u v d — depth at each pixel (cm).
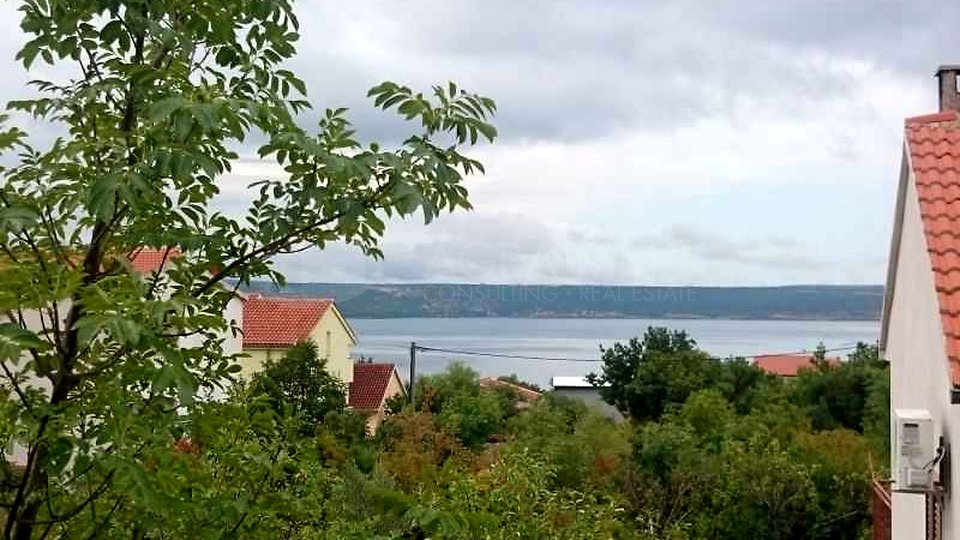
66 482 411
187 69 454
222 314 463
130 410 396
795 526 2700
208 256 455
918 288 1111
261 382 679
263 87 466
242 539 477
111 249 459
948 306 940
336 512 680
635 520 1972
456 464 1499
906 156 1169
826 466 2833
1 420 394
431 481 1238
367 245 486
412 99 447
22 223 378
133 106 441
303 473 640
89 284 402
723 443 3108
